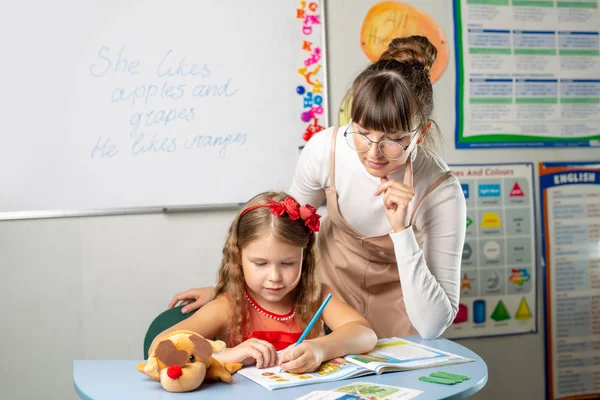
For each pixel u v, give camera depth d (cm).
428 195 140
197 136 205
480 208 232
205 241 208
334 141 147
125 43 199
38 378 198
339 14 216
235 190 208
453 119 228
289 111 211
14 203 193
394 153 124
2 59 191
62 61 195
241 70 207
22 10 192
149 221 204
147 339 152
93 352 202
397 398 99
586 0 239
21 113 192
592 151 243
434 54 142
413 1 222
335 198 150
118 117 199
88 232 200
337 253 165
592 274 243
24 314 196
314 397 99
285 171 212
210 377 107
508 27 231
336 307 140
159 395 101
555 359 241
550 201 239
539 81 235
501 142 232
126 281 203
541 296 239
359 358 119
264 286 129
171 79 203
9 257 194
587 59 240
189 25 203
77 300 200
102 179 199
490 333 235
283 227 128
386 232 150
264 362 115
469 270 232
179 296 162
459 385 106
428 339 138
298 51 212
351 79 217
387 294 163
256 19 208
